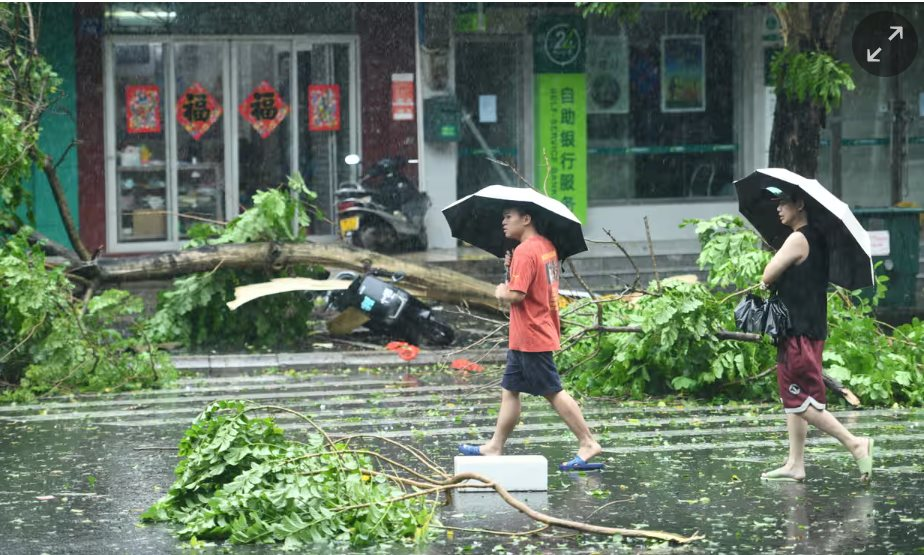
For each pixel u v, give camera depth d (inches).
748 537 277.1
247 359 567.5
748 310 333.7
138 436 407.8
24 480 343.0
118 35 916.6
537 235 352.5
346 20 950.4
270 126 953.5
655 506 307.1
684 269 839.7
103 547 272.7
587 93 991.0
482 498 319.6
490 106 981.2
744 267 484.4
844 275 331.0
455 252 912.9
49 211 901.2
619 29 988.6
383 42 952.3
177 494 297.6
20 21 619.5
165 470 355.3
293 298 616.1
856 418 436.5
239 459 294.8
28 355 509.7
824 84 613.6
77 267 590.6
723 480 336.2
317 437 312.0
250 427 302.4
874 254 703.1
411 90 957.2
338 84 955.3
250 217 613.9
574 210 976.9
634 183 1003.9
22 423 434.6
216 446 296.2
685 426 421.4
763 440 394.6
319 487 285.0
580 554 265.3
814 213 331.9
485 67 977.5
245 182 954.1
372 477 304.5
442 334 607.2
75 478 345.1
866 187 1034.1
